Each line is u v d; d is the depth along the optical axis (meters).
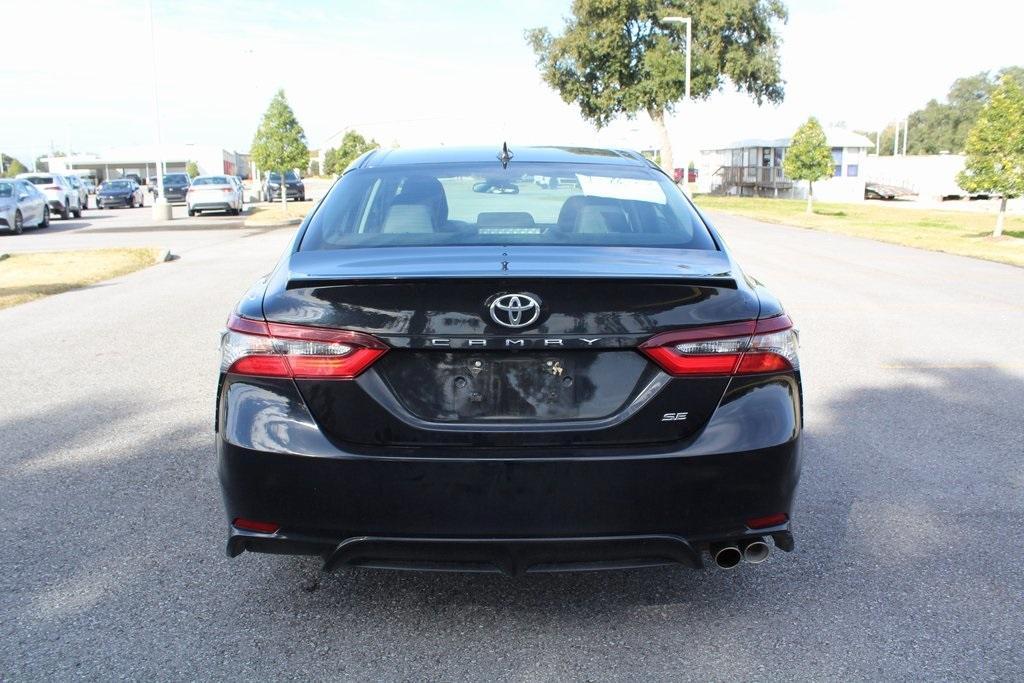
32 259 15.94
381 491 2.71
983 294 11.81
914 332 8.98
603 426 2.74
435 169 3.85
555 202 3.58
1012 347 8.22
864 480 4.63
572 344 2.72
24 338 8.65
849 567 3.60
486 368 2.76
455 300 2.72
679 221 3.51
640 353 2.76
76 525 4.01
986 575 3.51
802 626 3.12
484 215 3.47
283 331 2.78
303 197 48.81
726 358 2.79
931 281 13.20
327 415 2.75
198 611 3.22
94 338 8.62
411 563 2.79
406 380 2.77
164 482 4.58
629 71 51.84
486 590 3.40
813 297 11.47
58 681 2.76
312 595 3.35
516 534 2.72
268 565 3.61
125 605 3.26
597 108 52.31
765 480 2.79
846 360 7.65
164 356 7.77
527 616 3.20
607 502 2.71
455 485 2.70
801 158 34.22
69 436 5.39
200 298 11.29
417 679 2.79
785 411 2.84
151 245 19.67
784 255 17.28
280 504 2.77
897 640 3.02
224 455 2.82
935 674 2.80
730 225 27.70
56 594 3.35
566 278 2.69
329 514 2.74
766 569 3.58
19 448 5.16
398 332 2.72
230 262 15.71
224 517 4.11
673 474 2.72
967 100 116.31
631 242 3.31
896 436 5.42
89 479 4.62
